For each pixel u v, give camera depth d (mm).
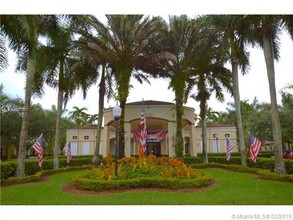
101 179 10383
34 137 32531
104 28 17484
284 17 11719
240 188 9891
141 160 12875
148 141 30297
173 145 21266
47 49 16688
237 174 15023
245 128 37625
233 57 17469
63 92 19203
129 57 18578
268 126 28891
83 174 11578
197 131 37656
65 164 21031
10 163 13383
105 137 25750
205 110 22094
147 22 17766
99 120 20469
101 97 20625
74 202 7805
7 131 29922
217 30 16641
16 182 11875
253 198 8078
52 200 8133
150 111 24328
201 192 9148
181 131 19516
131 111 24391
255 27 13766
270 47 13305
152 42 19234
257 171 14281
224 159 22297
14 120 29969
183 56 19469
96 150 20109
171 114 24297
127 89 18469
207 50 18125
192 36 18922
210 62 20188
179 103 19594
